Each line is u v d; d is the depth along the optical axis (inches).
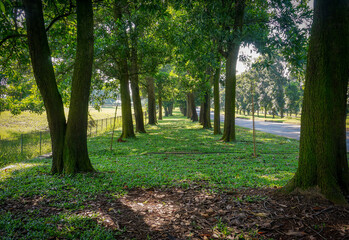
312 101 173.2
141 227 144.8
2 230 136.9
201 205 177.3
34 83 592.7
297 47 446.9
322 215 148.9
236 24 526.0
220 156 415.8
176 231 139.6
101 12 634.8
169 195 201.9
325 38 164.6
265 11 572.4
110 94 788.0
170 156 436.5
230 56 604.4
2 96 754.8
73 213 163.5
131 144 603.5
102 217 157.3
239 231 137.6
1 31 298.8
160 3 314.3
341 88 166.1
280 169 306.8
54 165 274.4
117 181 241.3
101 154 480.1
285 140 658.8
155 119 1365.7
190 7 419.8
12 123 1180.5
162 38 733.9
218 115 793.6
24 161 390.6
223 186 221.1
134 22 607.2
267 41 442.3
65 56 510.3
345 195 164.7
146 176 262.5
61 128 274.8
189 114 1989.4
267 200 178.9
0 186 223.5
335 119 167.0
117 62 672.4
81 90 272.5
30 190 210.8
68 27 425.1
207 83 892.0
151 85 1290.6
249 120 1786.4
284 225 142.0
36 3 251.6
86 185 226.7
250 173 280.1
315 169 172.7
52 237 131.3
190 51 547.8
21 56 347.6
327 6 162.6
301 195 174.6
